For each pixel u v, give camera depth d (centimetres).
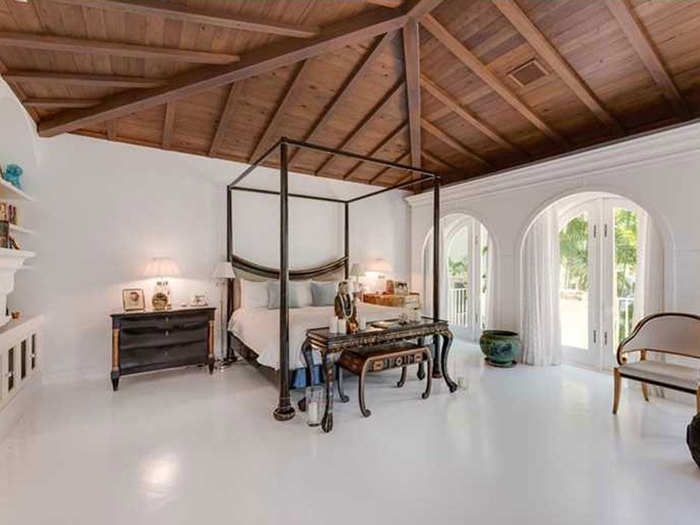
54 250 384
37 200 377
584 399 345
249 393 357
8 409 273
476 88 379
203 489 204
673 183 341
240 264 494
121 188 420
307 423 289
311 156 508
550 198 446
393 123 447
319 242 575
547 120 414
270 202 527
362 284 620
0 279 268
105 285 409
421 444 257
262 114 402
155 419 295
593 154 394
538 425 288
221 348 478
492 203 519
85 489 203
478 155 521
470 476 218
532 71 339
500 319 505
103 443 255
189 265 459
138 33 259
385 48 318
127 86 314
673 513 185
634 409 321
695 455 223
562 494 201
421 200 643
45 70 293
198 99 366
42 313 378
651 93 347
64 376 388
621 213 437
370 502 194
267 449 249
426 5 262
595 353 456
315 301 506
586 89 350
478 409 321
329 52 319
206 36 271
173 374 416
